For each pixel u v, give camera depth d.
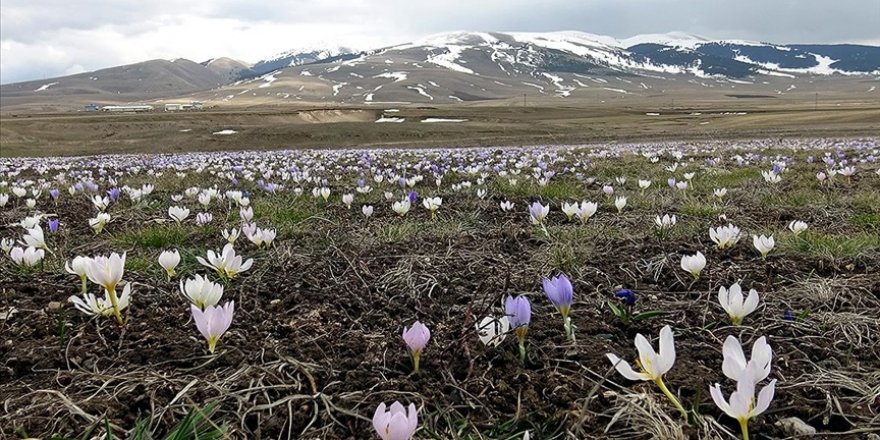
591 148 5.69
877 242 1.01
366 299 0.81
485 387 0.55
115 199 1.75
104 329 0.69
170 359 0.61
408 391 0.54
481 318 0.68
